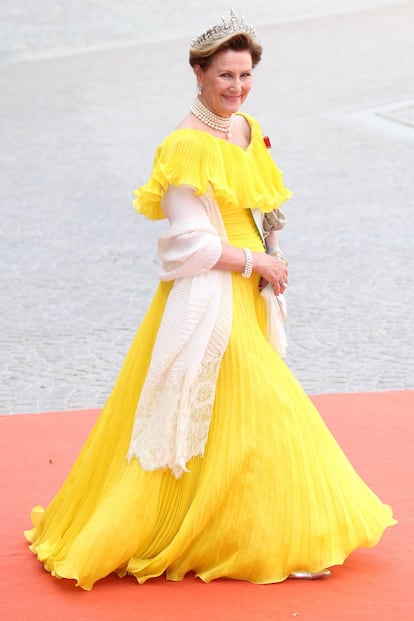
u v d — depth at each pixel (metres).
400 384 12.05
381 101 28.06
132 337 14.09
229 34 7.19
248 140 7.66
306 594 7.20
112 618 6.98
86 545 7.26
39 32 40.88
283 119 26.98
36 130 27.73
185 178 7.16
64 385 12.46
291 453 7.26
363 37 36.47
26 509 8.87
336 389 11.99
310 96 29.05
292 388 7.45
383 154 23.70
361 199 20.55
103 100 30.64
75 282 16.61
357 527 7.38
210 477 7.21
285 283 7.52
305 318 14.50
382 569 7.60
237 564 7.29
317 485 7.29
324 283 15.97
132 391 7.55
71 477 7.79
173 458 7.25
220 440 7.26
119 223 19.91
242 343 7.36
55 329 14.52
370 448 10.15
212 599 7.15
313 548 7.23
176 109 28.94
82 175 23.38
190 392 7.25
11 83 33.91
